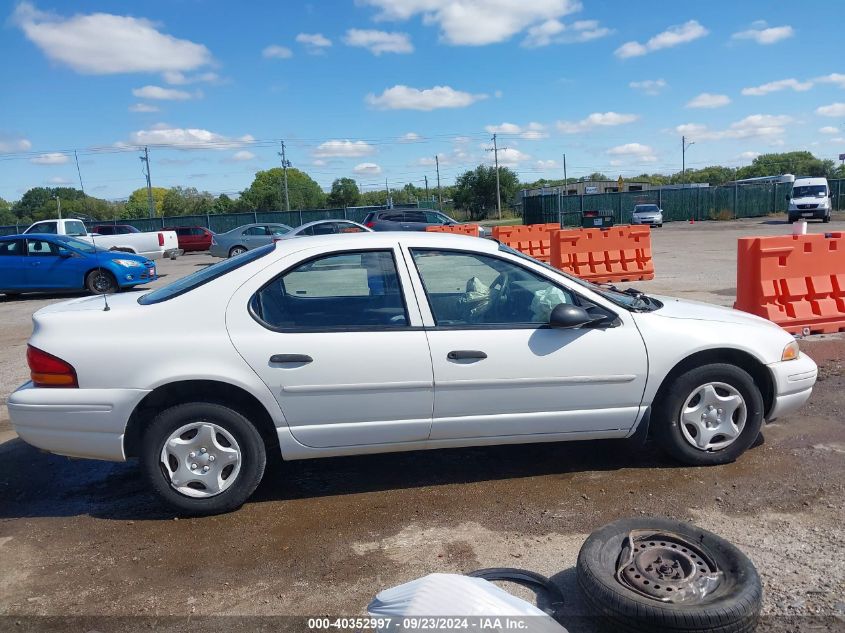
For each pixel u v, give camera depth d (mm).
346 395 3969
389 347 3975
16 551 3736
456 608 2555
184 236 35781
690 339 4270
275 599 3201
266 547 3678
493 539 3668
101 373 3854
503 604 2598
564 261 13555
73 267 15766
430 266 4199
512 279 4289
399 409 4027
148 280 16719
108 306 4117
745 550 3438
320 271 4102
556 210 43156
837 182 45312
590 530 3723
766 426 5184
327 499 4230
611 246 13727
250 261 4125
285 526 3904
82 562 3594
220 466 3986
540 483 4340
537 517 3891
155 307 3988
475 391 4059
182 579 3395
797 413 5434
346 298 4113
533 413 4168
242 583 3342
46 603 3232
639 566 2916
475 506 4059
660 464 4551
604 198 43750
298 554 3592
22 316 13078
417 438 4117
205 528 3912
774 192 45219
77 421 3869
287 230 26234
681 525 3227
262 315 3984
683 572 2889
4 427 5949
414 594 2648
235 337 3914
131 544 3766
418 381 3996
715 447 4441
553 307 4262
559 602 3021
